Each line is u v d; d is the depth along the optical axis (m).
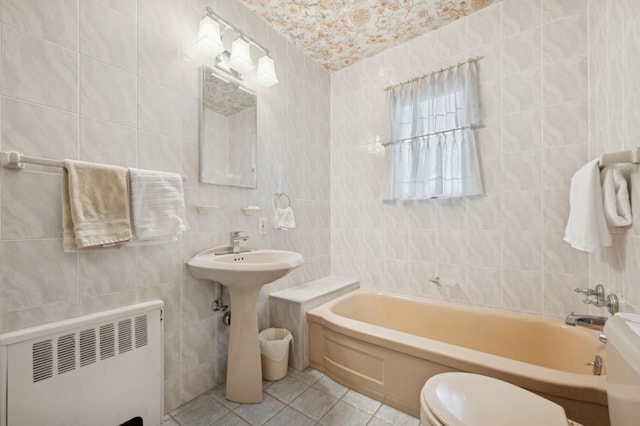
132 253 1.34
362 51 2.40
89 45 1.21
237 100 1.84
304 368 1.89
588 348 1.42
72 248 1.09
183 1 1.56
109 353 1.21
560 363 1.56
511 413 0.85
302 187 2.39
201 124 1.62
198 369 1.60
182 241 1.54
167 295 1.47
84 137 1.19
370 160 2.48
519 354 1.70
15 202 1.03
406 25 2.08
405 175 2.23
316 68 2.56
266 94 2.06
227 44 1.77
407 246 2.27
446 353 1.34
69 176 1.08
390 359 1.51
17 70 1.03
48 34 1.10
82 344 1.13
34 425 1.01
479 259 1.96
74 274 1.16
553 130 1.71
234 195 1.83
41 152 1.08
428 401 0.93
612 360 0.67
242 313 1.54
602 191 1.11
